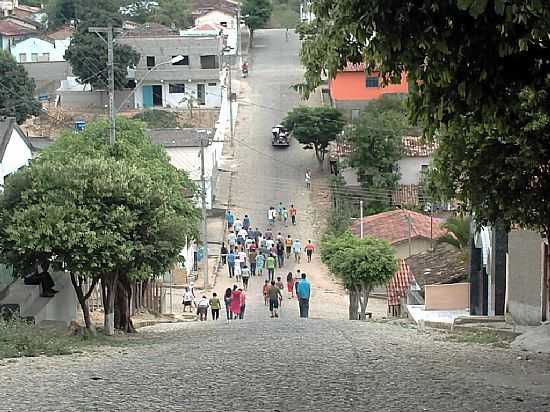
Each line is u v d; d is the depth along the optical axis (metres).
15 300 32.78
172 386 15.88
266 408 13.86
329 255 45.09
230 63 111.50
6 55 83.06
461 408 13.89
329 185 75.38
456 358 20.45
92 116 92.25
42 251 26.67
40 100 92.12
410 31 13.88
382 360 19.89
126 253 27.19
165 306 51.03
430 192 24.83
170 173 37.75
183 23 127.19
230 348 23.14
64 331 27.86
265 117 97.88
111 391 15.30
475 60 14.90
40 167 27.95
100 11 111.31
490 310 34.44
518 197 22.50
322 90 104.94
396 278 48.72
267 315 47.31
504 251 33.50
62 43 117.19
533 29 13.21
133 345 25.27
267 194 77.31
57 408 13.69
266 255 61.31
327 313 48.78
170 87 99.94
